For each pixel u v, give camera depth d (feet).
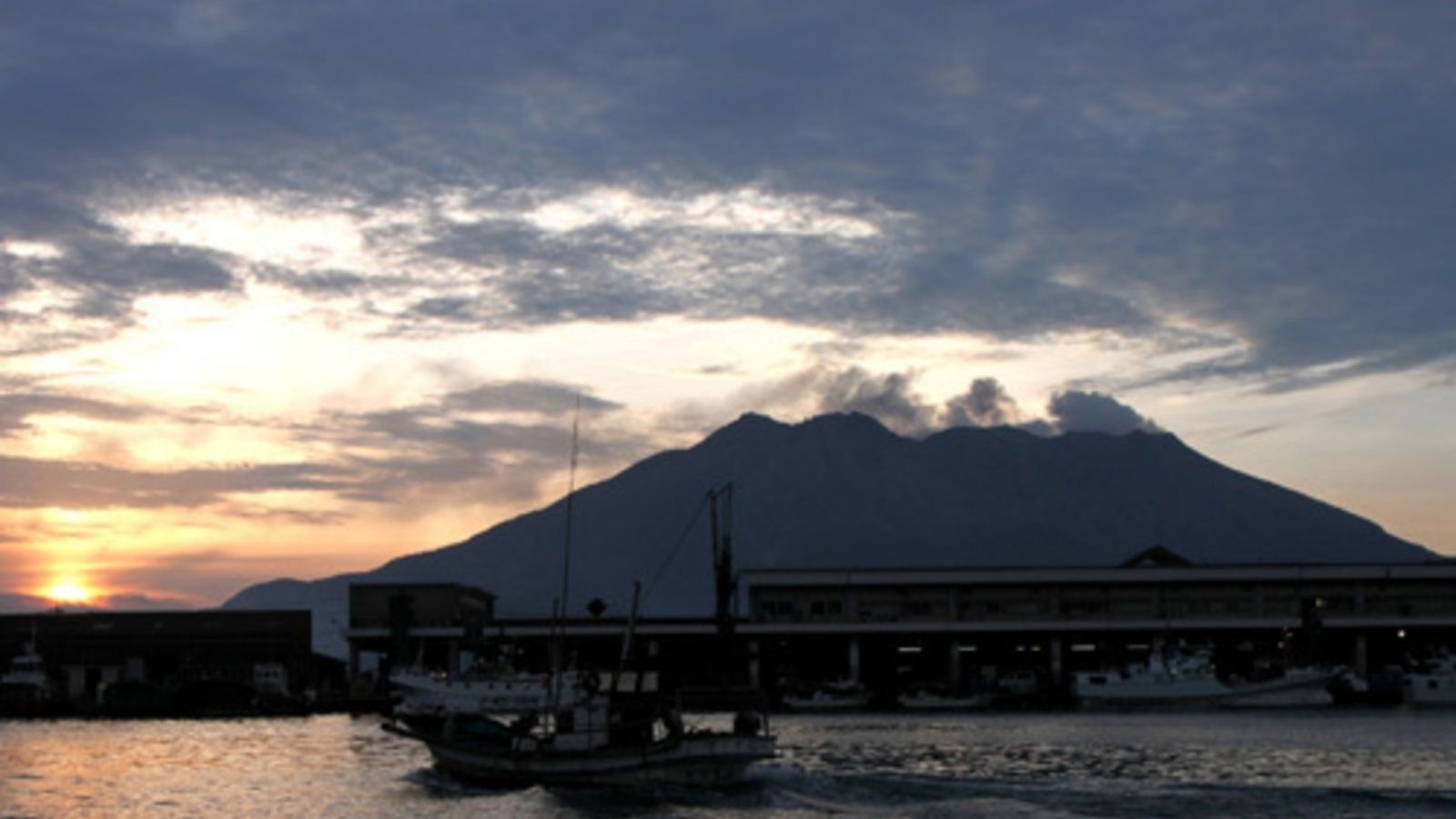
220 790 260.21
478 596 617.62
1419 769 275.18
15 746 349.41
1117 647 572.10
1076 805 224.94
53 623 546.26
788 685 525.75
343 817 224.53
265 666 519.19
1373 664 569.64
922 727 393.50
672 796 234.38
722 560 351.87
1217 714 449.06
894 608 552.41
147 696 483.10
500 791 244.22
